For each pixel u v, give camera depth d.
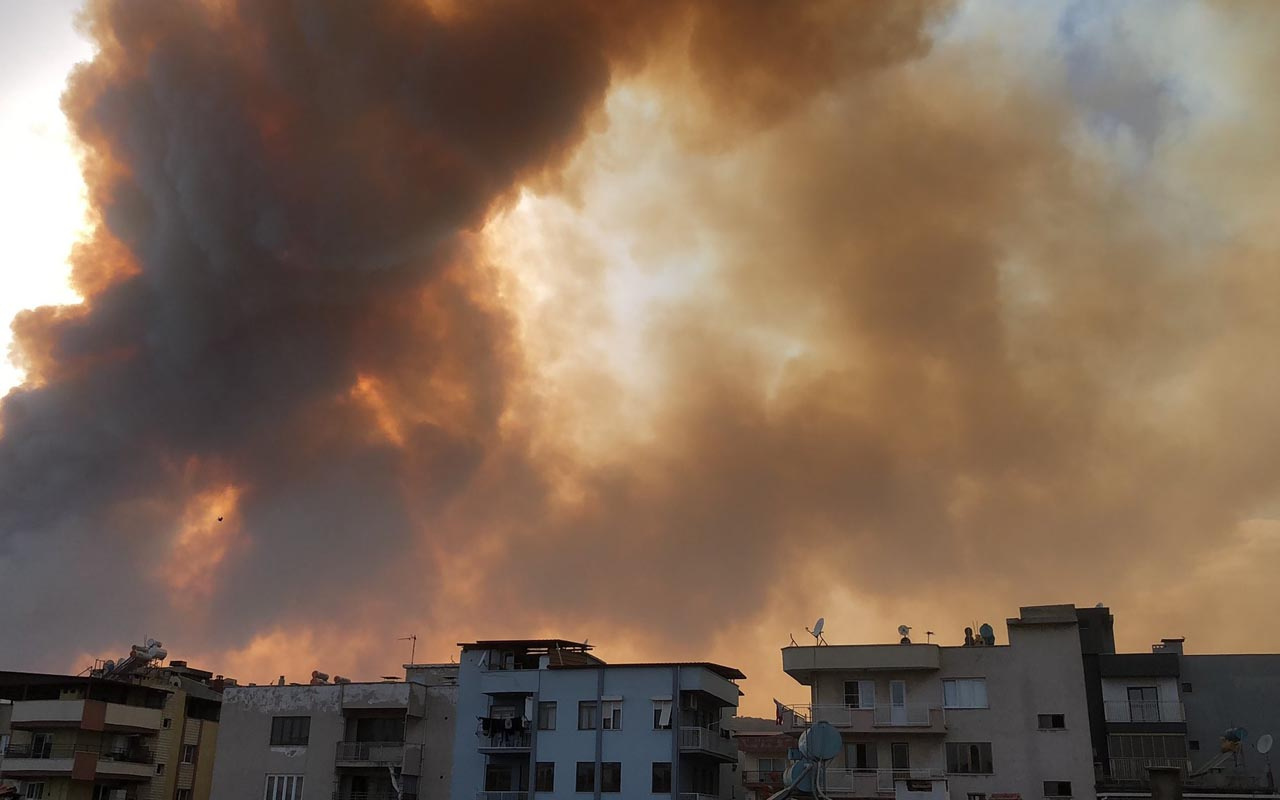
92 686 79.44
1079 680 60.78
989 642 65.94
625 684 68.69
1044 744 59.91
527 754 69.31
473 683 72.62
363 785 72.75
